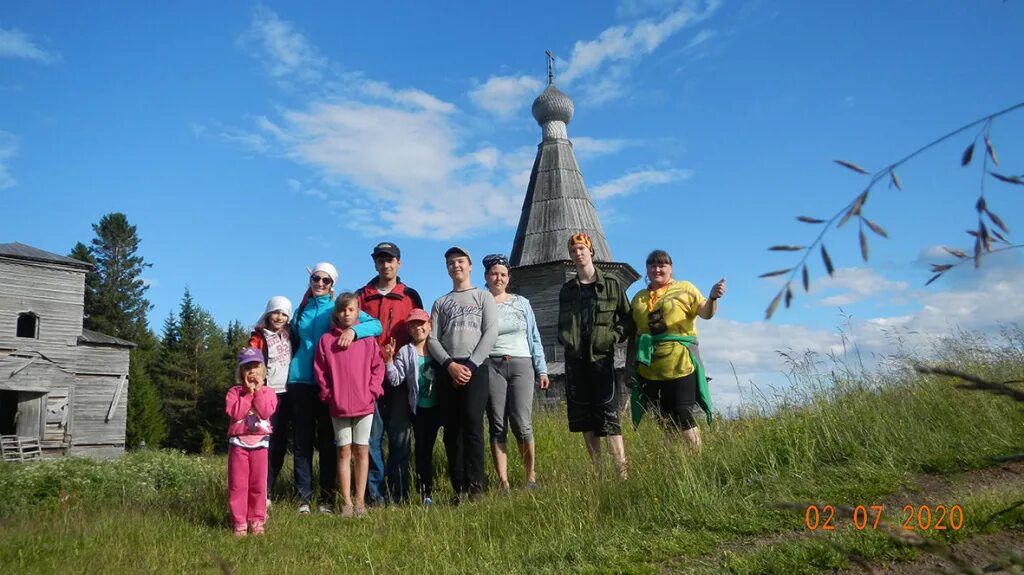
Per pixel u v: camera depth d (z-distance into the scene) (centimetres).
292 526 720
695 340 781
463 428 799
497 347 837
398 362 835
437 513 726
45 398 2780
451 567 571
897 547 475
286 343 838
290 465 1059
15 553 613
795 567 473
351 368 780
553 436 1041
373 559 611
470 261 864
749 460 690
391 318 855
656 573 507
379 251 864
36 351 2770
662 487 651
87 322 6350
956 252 157
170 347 6322
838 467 664
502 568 560
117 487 1300
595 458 755
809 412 779
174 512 773
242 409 709
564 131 2772
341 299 787
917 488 605
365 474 785
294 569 583
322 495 840
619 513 640
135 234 6606
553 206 2608
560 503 666
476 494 784
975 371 848
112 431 2977
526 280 2497
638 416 804
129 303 6450
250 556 616
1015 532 488
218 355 6181
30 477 1296
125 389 3042
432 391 839
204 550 630
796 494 612
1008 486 573
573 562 550
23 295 2767
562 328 792
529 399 841
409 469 902
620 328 786
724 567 492
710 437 755
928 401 781
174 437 5675
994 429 702
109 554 615
